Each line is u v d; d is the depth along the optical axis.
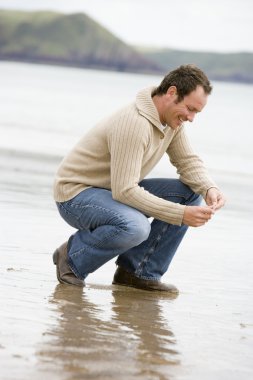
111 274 8.98
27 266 8.67
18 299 7.13
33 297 7.27
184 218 7.76
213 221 13.87
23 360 5.38
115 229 7.82
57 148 27.98
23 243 10.01
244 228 13.29
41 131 36.69
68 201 8.10
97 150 7.95
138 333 6.42
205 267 9.66
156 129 7.80
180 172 8.46
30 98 75.81
